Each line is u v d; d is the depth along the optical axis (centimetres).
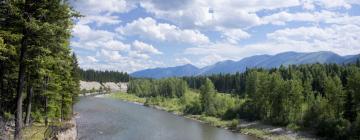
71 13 2448
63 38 2494
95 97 17788
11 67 2872
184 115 10856
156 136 6197
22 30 2273
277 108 8169
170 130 7156
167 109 12650
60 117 5472
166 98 16750
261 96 8650
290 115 7719
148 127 7344
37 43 2359
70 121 5962
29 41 2352
